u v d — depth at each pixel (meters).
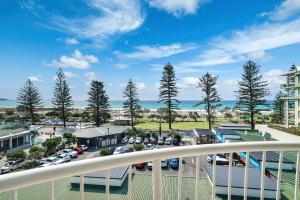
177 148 1.50
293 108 25.88
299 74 23.98
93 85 43.25
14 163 18.41
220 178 6.10
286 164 8.96
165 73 39.75
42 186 4.93
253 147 1.70
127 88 43.19
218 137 21.06
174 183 5.71
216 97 37.97
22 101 44.53
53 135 33.84
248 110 32.72
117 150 22.78
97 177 5.75
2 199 2.19
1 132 25.55
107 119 49.50
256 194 5.51
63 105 43.03
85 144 26.64
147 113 62.56
